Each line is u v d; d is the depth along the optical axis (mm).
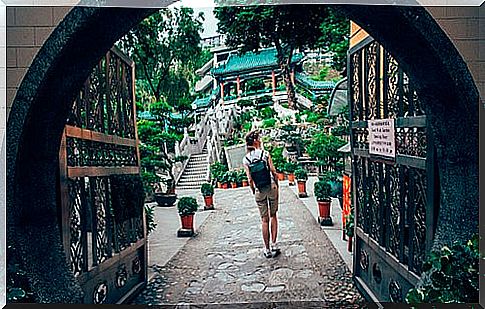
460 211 2299
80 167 2902
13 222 2186
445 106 2303
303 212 7930
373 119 3584
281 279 4402
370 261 3746
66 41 2061
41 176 2371
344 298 3844
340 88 7008
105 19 2080
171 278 4539
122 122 3959
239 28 6727
